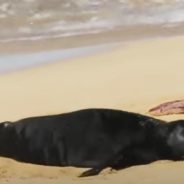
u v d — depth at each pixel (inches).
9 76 1913.1
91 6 2913.4
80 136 1121.4
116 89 1640.0
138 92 1583.4
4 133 1163.3
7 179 1064.8
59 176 1063.6
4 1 2933.1
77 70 1925.4
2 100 1627.7
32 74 1924.2
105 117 1128.2
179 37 2396.7
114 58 2065.7
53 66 2025.1
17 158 1147.3
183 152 1077.8
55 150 1125.7
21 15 2832.2
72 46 2364.7
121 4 2925.7
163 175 996.6
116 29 2645.2
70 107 1514.5
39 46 2390.5
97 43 2397.9
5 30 2652.6
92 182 999.6
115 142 1097.4
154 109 1365.7
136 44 2303.2
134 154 1083.3
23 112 1501.0
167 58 1980.8
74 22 2763.3
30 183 1035.9
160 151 1083.3
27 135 1149.1
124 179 994.1
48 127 1146.7
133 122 1109.7
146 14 2834.6
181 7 2891.2
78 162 1103.6
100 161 1084.5
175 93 1541.6
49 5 2908.5
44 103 1573.6
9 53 2258.9
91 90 1657.2
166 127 1096.8
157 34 2500.0
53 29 2684.5
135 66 1898.4
